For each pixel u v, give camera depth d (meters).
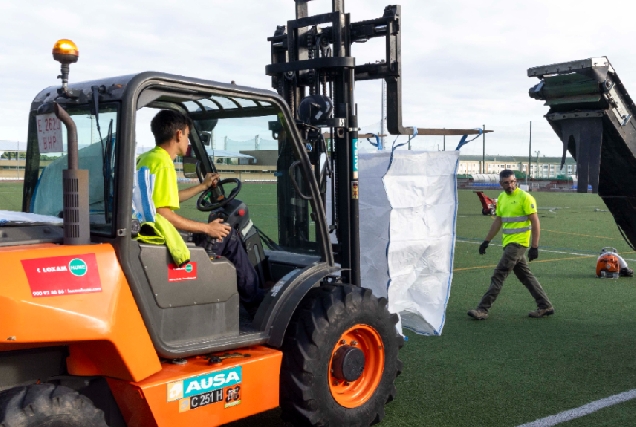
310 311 3.83
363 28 5.02
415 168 5.67
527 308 7.62
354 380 3.97
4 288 2.59
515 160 71.38
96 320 2.81
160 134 3.55
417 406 4.49
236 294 3.61
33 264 2.70
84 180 2.93
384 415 4.23
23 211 3.84
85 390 3.18
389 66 4.99
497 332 6.51
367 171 5.67
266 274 4.38
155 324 3.20
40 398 2.66
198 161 4.51
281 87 5.24
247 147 4.23
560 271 10.22
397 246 5.59
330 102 4.45
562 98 6.05
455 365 5.41
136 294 3.04
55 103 2.84
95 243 3.01
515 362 5.49
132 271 3.04
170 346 3.24
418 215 5.71
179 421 3.17
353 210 4.90
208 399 3.30
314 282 3.88
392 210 5.54
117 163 3.01
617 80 5.86
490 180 50.75
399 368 4.34
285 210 4.50
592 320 7.00
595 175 5.98
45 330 2.66
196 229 3.54
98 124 3.14
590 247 13.31
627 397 4.64
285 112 3.77
